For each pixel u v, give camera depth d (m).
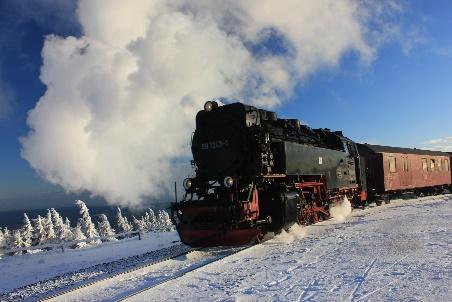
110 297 6.55
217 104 12.43
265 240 11.48
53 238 37.94
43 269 12.02
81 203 35.12
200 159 12.06
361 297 5.54
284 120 13.97
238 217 10.42
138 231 18.25
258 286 6.54
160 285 6.98
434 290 5.57
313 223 14.35
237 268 8.04
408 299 5.29
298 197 12.48
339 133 19.30
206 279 7.29
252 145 11.38
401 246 8.95
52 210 39.38
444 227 11.40
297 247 9.91
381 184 23.77
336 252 8.88
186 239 11.01
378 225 12.96
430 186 30.78
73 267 11.76
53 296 6.85
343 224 13.92
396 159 25.73
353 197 20.05
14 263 13.37
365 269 7.10
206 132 12.05
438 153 33.78
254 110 12.14
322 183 15.22
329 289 6.04
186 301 6.04
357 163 20.75
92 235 34.75
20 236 37.78
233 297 6.02
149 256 11.18
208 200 10.93
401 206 21.23
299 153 13.05
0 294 8.51
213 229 10.50
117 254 13.48
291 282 6.62
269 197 11.42
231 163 11.45
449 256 7.63
